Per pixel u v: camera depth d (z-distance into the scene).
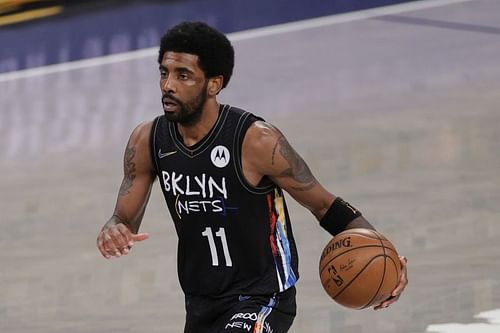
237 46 35.06
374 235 9.89
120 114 29.39
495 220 19.02
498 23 34.62
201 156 9.75
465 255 17.50
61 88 33.06
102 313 16.36
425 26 34.97
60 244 19.88
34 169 25.11
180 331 15.39
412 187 21.08
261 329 9.62
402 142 24.14
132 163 10.36
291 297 10.15
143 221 20.31
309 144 24.50
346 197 20.69
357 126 25.67
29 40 38.25
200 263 10.02
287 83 30.31
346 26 36.00
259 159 9.71
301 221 19.61
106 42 37.22
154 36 37.09
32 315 16.50
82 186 23.41
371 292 9.70
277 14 37.78
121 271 18.14
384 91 28.69
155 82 32.47
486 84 28.47
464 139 23.98
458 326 14.76
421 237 18.41
